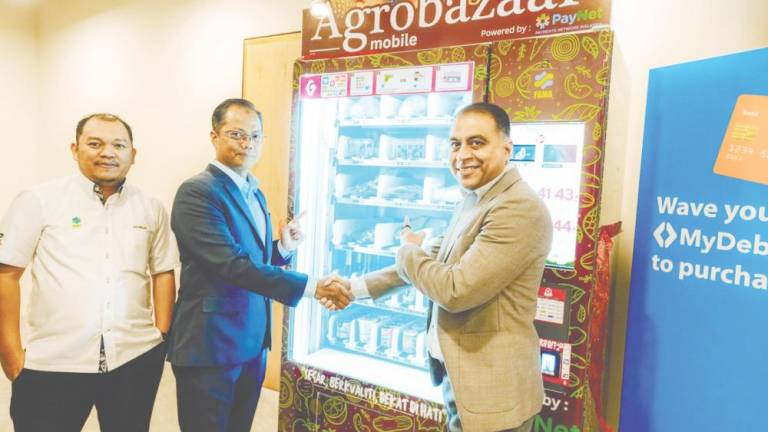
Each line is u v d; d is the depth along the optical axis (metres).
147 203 1.84
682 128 1.75
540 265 1.39
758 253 1.56
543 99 1.60
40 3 4.47
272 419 2.73
